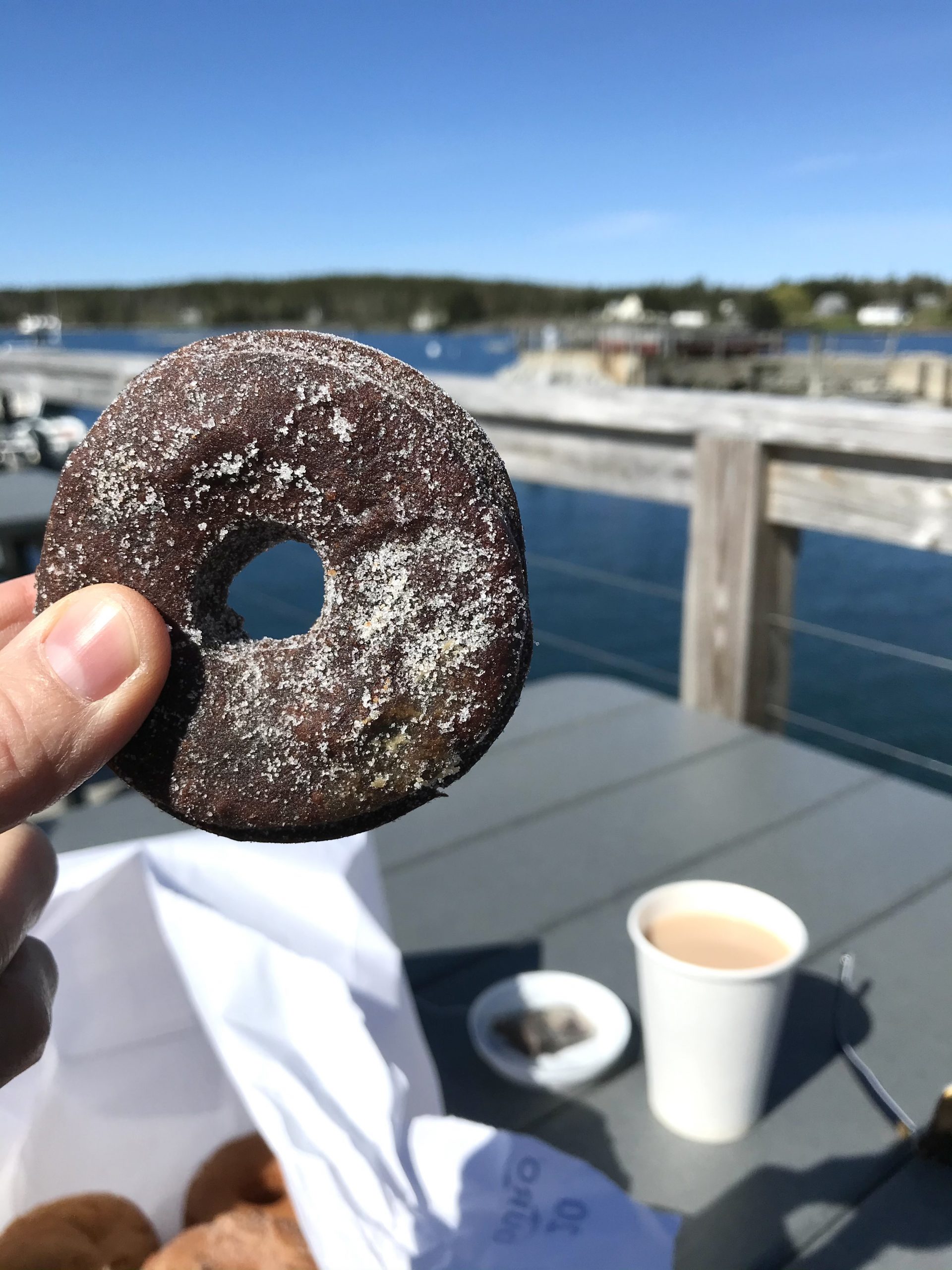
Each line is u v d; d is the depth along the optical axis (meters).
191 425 0.27
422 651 0.27
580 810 0.78
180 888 0.44
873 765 2.96
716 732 0.93
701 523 1.03
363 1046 0.40
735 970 0.46
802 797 0.80
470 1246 0.37
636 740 0.92
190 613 0.28
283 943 0.45
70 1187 0.44
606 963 0.60
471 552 0.27
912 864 0.70
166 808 0.29
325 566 0.28
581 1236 0.37
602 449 1.13
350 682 0.27
